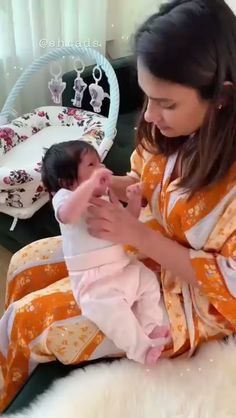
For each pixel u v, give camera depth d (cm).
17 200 169
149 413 102
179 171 112
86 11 224
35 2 204
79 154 115
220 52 91
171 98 94
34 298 115
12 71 211
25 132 192
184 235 112
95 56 183
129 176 132
